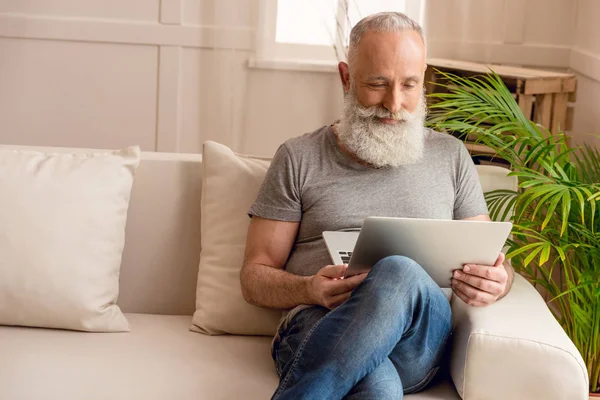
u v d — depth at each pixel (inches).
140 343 83.6
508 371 71.9
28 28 153.8
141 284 91.9
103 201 86.5
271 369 80.4
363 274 76.6
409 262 72.9
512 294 81.4
